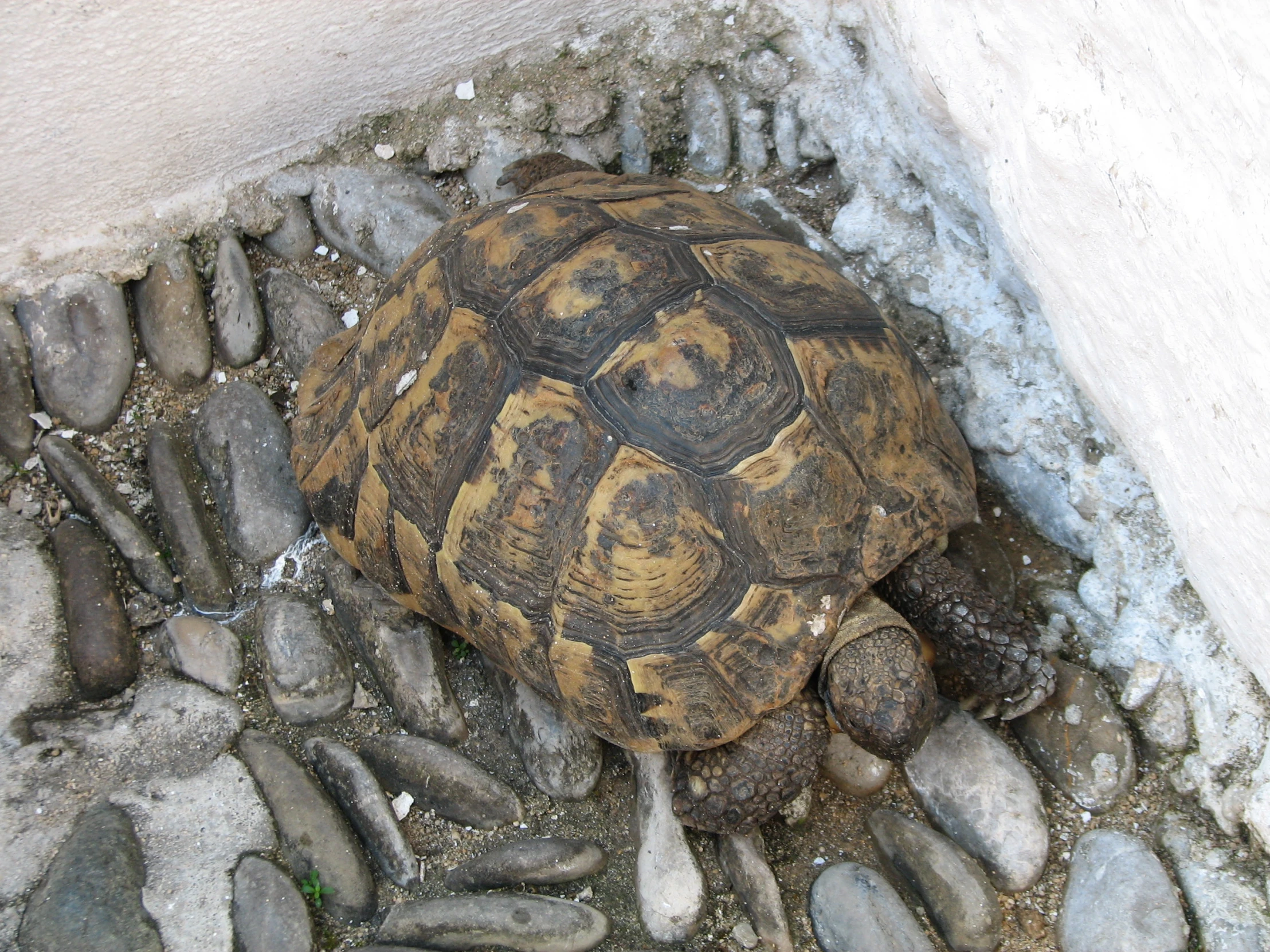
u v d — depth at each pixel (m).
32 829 0.68
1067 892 0.67
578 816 0.70
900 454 0.69
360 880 0.68
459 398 0.69
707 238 0.71
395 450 0.70
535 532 0.67
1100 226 0.64
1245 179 0.57
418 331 0.71
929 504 0.68
